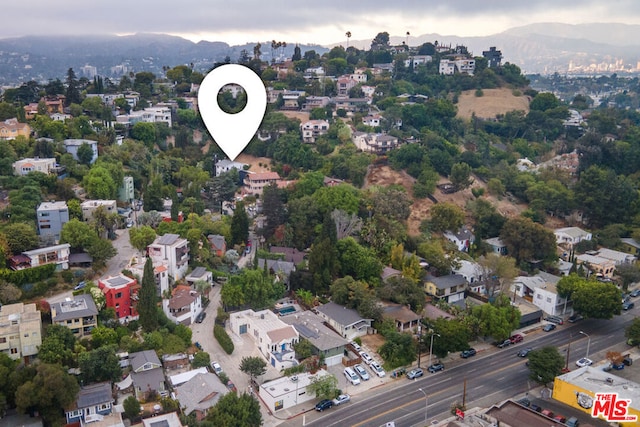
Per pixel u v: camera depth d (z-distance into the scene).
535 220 158.62
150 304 92.25
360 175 161.50
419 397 86.06
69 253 108.62
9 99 199.25
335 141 185.12
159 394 80.94
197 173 163.62
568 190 166.50
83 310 89.06
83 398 75.38
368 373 92.25
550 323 113.88
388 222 133.88
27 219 112.12
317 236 128.25
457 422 74.94
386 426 77.62
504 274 118.75
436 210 144.25
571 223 163.12
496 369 95.38
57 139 155.12
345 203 135.25
